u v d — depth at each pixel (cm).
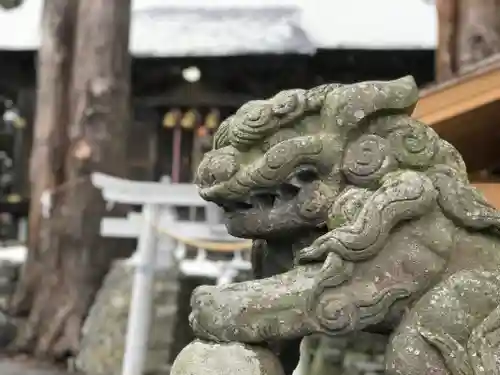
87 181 303
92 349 271
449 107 107
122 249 311
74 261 301
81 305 297
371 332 62
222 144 69
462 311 57
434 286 59
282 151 63
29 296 310
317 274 58
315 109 66
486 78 104
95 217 302
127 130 316
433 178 63
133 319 227
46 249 305
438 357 56
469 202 62
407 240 59
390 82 65
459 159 67
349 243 57
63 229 302
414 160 64
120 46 313
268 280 60
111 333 268
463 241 62
